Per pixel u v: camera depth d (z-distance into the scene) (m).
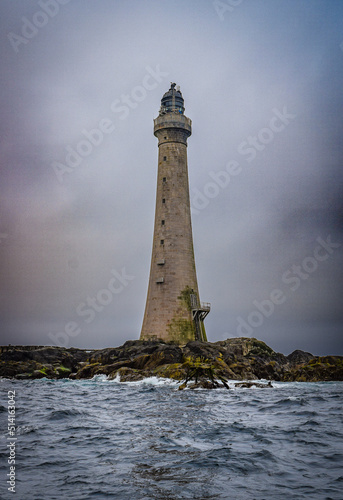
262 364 70.25
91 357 77.31
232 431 27.44
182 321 79.75
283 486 16.92
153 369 67.31
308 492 16.22
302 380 66.44
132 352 73.75
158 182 86.75
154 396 48.03
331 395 48.94
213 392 51.75
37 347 83.94
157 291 81.62
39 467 19.48
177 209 84.44
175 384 59.03
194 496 15.95
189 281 82.44
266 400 43.88
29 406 40.22
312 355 85.06
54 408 38.75
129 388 57.31
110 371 70.38
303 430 27.72
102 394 50.81
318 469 19.06
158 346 72.75
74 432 27.36
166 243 82.94
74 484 17.25
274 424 30.03
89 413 35.47
